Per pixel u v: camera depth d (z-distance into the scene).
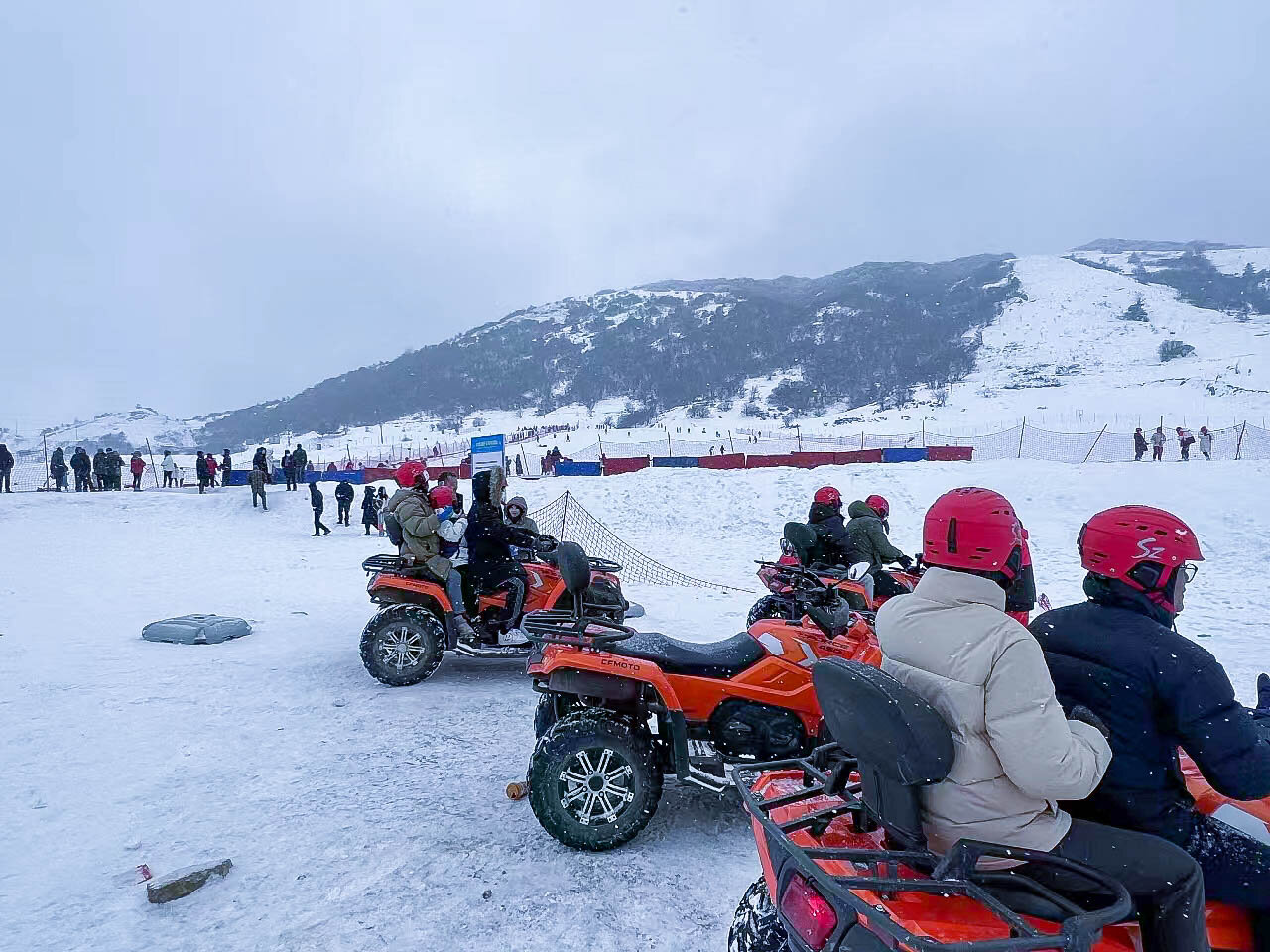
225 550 17.38
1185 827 2.21
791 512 19.64
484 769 4.85
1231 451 45.38
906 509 19.02
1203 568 12.62
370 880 3.53
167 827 4.05
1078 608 2.36
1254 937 2.23
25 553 16.73
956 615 2.03
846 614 4.28
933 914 1.96
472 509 7.05
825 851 1.95
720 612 9.76
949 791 1.97
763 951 2.42
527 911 3.27
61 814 4.20
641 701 4.08
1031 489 18.81
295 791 4.50
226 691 6.49
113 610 10.38
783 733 4.06
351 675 7.02
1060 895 1.91
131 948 3.04
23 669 7.13
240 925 3.18
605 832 3.76
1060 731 1.88
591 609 4.64
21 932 3.13
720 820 4.18
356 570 14.36
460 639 6.85
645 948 3.03
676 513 20.08
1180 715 2.10
